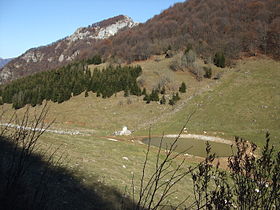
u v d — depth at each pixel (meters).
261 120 28.66
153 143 21.42
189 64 48.66
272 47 50.50
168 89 41.22
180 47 61.06
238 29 60.59
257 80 39.50
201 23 67.06
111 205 6.06
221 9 73.44
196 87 41.38
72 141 11.93
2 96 48.00
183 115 32.72
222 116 30.98
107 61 68.69
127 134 26.14
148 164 11.17
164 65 52.38
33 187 2.76
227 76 43.62
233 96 35.59
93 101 40.66
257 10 65.06
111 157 10.76
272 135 24.12
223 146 22.08
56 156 8.25
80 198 5.87
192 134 26.48
